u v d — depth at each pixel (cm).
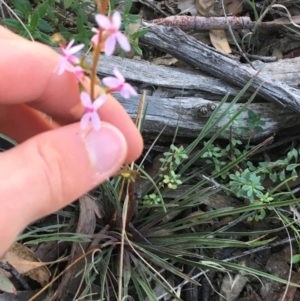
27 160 11
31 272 18
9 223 10
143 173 19
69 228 19
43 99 13
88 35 19
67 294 18
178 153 18
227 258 19
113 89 9
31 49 12
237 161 18
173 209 18
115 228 19
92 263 17
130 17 19
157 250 18
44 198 11
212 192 19
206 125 18
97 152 11
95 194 19
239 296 19
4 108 14
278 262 20
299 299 19
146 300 18
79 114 13
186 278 17
